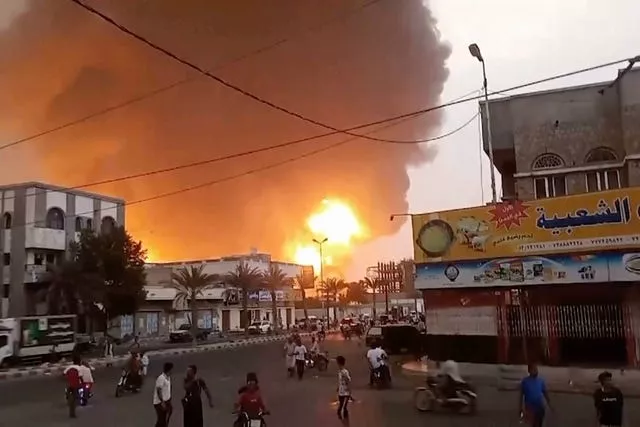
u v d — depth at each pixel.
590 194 21.34
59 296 42.62
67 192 52.41
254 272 69.94
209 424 14.03
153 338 63.66
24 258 48.56
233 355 39.81
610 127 26.47
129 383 21.56
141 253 46.47
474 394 15.07
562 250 21.64
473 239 23.42
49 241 49.94
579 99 27.08
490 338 22.77
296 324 81.81
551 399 16.77
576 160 26.72
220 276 75.38
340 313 108.31
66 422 15.48
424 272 24.28
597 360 20.81
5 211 50.00
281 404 17.08
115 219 57.03
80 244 45.75
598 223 21.08
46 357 37.38
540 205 22.27
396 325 35.75
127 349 48.41
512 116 27.95
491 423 13.30
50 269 43.28
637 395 17.38
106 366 35.06
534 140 27.39
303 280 87.50
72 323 39.59
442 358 23.64
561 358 21.38
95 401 19.62
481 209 23.44
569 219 21.62
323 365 27.58
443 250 23.97
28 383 27.14
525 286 22.27
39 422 15.59
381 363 20.67
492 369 22.02
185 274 59.53
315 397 18.48
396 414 14.82
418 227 24.66
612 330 20.73
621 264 20.52
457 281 23.55
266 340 58.06
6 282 48.88
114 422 15.24
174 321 68.12
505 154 29.06
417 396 15.45
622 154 26.08
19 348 35.72
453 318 23.66
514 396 17.73
